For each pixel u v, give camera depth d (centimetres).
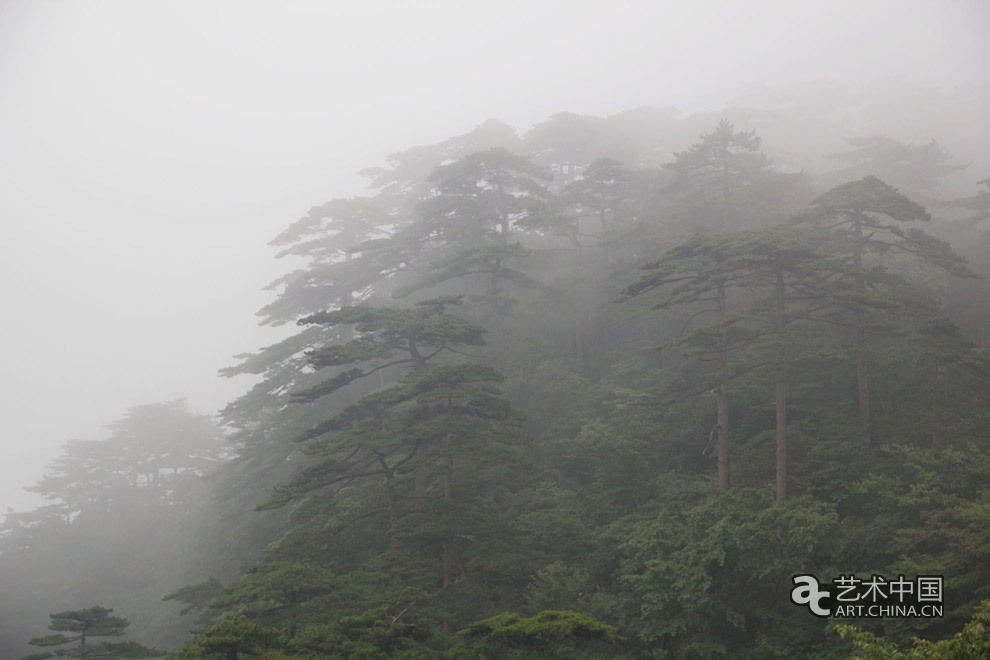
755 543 2212
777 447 2625
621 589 2453
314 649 1616
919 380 2891
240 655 1636
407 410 2983
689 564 2212
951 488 2286
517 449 3184
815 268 2641
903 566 1997
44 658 2066
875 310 2961
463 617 2227
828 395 3177
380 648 1680
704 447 3272
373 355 2547
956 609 1866
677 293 2802
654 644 2258
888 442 2722
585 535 2722
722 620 2252
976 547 1902
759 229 2778
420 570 2214
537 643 1625
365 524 2648
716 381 2702
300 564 2095
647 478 2973
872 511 2389
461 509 2444
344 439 2347
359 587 2027
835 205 2994
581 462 3244
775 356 3028
